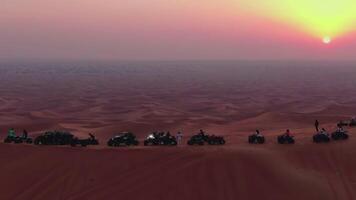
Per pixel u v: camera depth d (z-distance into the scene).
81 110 123.38
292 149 34.91
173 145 39.69
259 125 79.00
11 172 31.53
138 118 98.12
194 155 32.56
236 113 114.38
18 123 83.69
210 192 28.86
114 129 75.38
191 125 82.62
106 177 30.91
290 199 28.25
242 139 45.06
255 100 154.75
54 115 109.69
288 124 80.19
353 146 35.75
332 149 35.00
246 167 30.91
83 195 29.17
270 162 31.62
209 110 123.44
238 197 28.44
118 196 28.86
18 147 34.88
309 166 32.75
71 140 38.69
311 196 28.59
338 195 28.88
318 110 113.12
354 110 109.44
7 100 152.62
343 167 32.59
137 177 30.61
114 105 135.50
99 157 33.09
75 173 31.44
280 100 153.25
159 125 79.44
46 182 30.64
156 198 28.53
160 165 31.70
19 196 29.44
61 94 178.50
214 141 40.09
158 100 155.38
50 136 38.97
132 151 33.78
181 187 29.36
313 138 38.09
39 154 33.62
